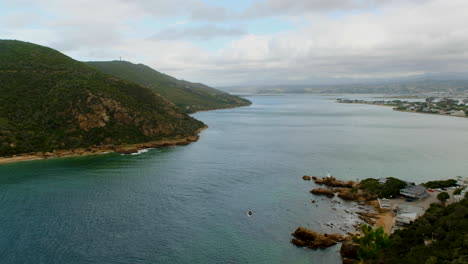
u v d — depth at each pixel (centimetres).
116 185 10781
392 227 7731
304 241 7119
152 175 11931
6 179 11356
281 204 9250
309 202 9400
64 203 9194
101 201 9362
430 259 5222
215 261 6475
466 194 8356
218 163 13738
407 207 8556
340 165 13388
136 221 8119
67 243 7031
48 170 12531
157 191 10225
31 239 7169
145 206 9031
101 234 7438
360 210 8862
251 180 11388
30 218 8200
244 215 8512
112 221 8100
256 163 13725
